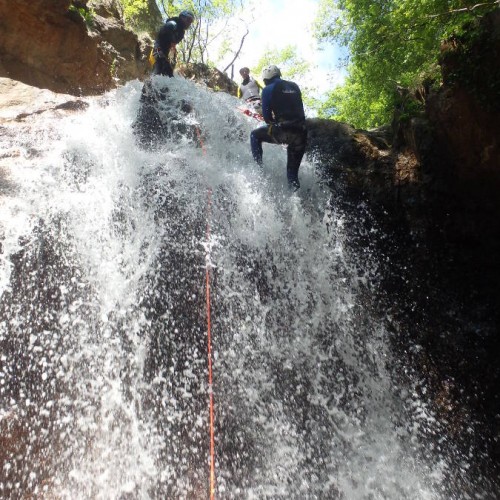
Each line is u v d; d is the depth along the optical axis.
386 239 5.30
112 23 11.80
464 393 4.70
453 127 4.60
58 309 3.87
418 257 5.24
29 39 8.84
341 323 4.84
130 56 11.98
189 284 4.50
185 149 5.61
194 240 4.73
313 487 3.89
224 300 4.53
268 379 4.35
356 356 4.74
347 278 5.06
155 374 4.04
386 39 9.80
